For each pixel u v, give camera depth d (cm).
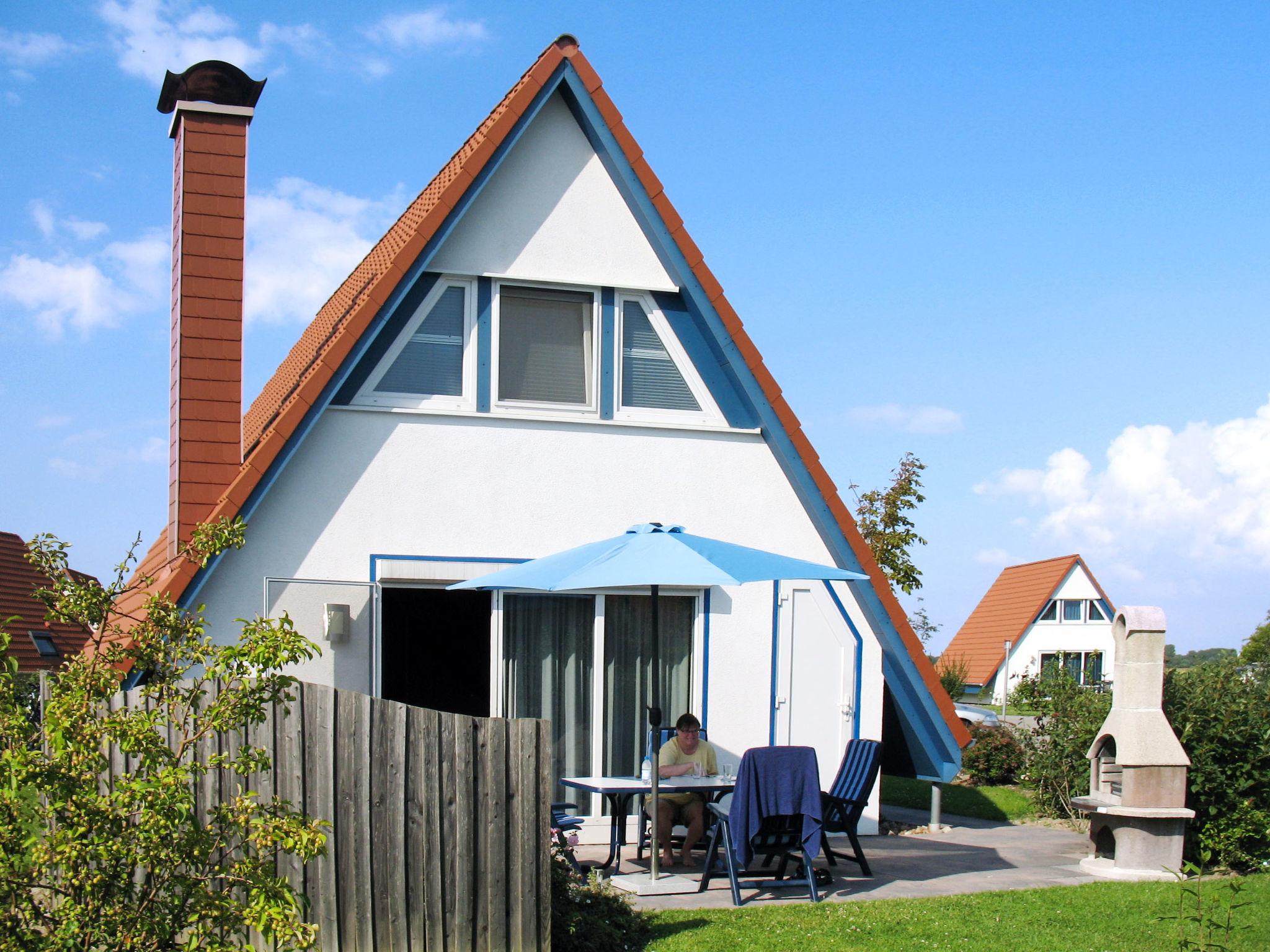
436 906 760
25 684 699
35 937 521
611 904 864
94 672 569
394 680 1434
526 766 786
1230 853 1205
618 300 1316
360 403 1218
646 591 1305
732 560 998
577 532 1280
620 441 1304
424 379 1252
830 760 1355
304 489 1188
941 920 916
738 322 1309
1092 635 6000
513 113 1234
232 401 1204
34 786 514
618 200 1316
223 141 1239
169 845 534
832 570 1021
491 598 1257
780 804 991
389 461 1220
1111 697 1516
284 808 583
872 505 2372
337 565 1192
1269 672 1330
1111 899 1009
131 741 535
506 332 1293
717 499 1334
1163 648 1176
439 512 1232
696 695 1312
